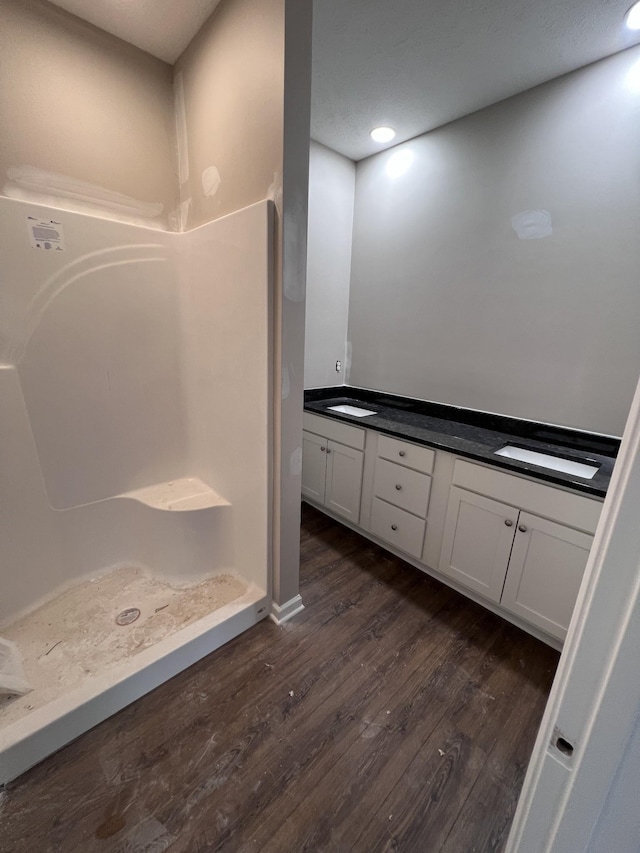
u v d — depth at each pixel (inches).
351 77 68.5
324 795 41.5
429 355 95.3
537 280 73.7
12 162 54.2
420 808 40.7
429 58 63.6
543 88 68.5
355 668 57.4
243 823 38.9
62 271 59.4
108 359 66.9
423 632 64.6
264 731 47.9
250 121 50.9
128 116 63.8
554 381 73.9
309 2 44.2
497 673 57.1
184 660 55.7
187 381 76.1
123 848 36.7
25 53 52.8
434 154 86.7
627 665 13.9
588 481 53.7
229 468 68.6
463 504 69.0
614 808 15.7
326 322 109.7
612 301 64.9
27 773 42.4
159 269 70.1
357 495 91.3
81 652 55.2
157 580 70.4
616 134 61.3
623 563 13.6
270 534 63.0
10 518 57.9
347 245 109.2
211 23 55.4
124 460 72.0
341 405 110.2
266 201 49.6
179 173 70.9
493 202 77.9
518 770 44.5
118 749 45.2
